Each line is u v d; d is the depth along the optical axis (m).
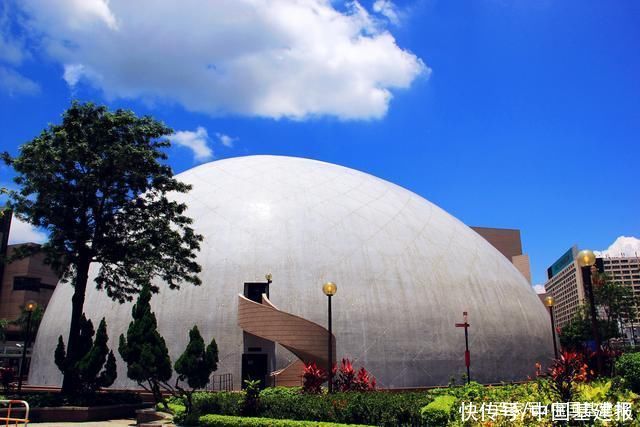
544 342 32.84
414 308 27.66
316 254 27.94
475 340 28.58
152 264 23.88
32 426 19.20
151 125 24.50
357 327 26.25
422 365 26.58
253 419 15.92
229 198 30.98
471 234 36.75
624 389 13.88
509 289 33.03
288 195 31.09
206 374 19.12
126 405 22.72
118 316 27.69
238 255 27.66
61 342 25.52
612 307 60.50
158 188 24.84
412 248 30.30
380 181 37.38
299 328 23.83
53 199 22.97
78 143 22.31
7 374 29.91
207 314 26.23
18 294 72.25
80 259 23.78
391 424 14.14
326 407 15.48
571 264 109.75
